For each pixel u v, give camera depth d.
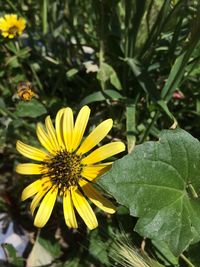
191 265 0.11
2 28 0.15
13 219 0.14
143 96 0.15
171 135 0.11
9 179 0.15
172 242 0.10
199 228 0.11
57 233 0.14
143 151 0.10
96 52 0.16
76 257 0.13
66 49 0.17
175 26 0.15
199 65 0.14
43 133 0.11
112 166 0.10
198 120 0.15
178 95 0.15
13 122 0.13
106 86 0.15
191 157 0.11
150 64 0.15
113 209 0.11
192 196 0.11
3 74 0.15
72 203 0.11
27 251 0.14
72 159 0.11
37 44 0.17
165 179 0.11
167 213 0.10
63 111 0.11
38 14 0.18
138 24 0.14
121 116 0.15
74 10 0.17
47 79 0.16
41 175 0.12
